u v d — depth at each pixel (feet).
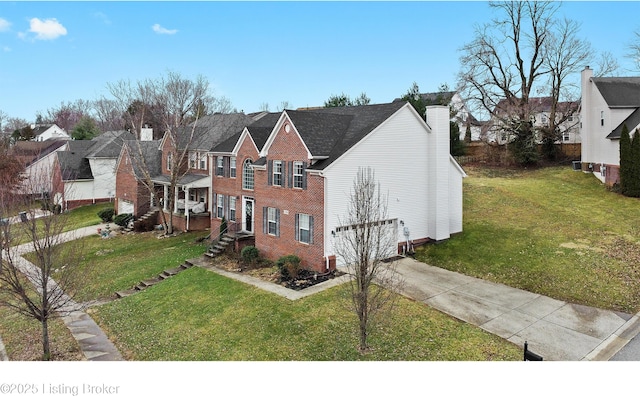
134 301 62.85
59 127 322.14
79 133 235.61
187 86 122.11
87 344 49.96
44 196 59.57
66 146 174.29
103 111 160.86
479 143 161.68
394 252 72.28
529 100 146.51
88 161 159.84
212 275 68.23
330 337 44.57
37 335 53.52
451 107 157.28
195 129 116.57
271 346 43.80
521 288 57.57
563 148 142.92
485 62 149.48
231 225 87.15
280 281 62.03
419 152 75.92
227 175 94.79
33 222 47.37
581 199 96.37
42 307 46.37
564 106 151.23
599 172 112.06
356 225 46.57
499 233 78.18
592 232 75.25
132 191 121.29
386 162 70.59
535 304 52.37
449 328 46.06
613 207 88.69
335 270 65.05
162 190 120.16
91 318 58.85
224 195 95.86
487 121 154.51
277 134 71.97
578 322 47.65
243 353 43.01
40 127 304.91
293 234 69.36
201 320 52.37
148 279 72.79
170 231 106.01
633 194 93.91
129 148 122.83
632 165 94.22
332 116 75.66
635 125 98.89
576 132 154.10
